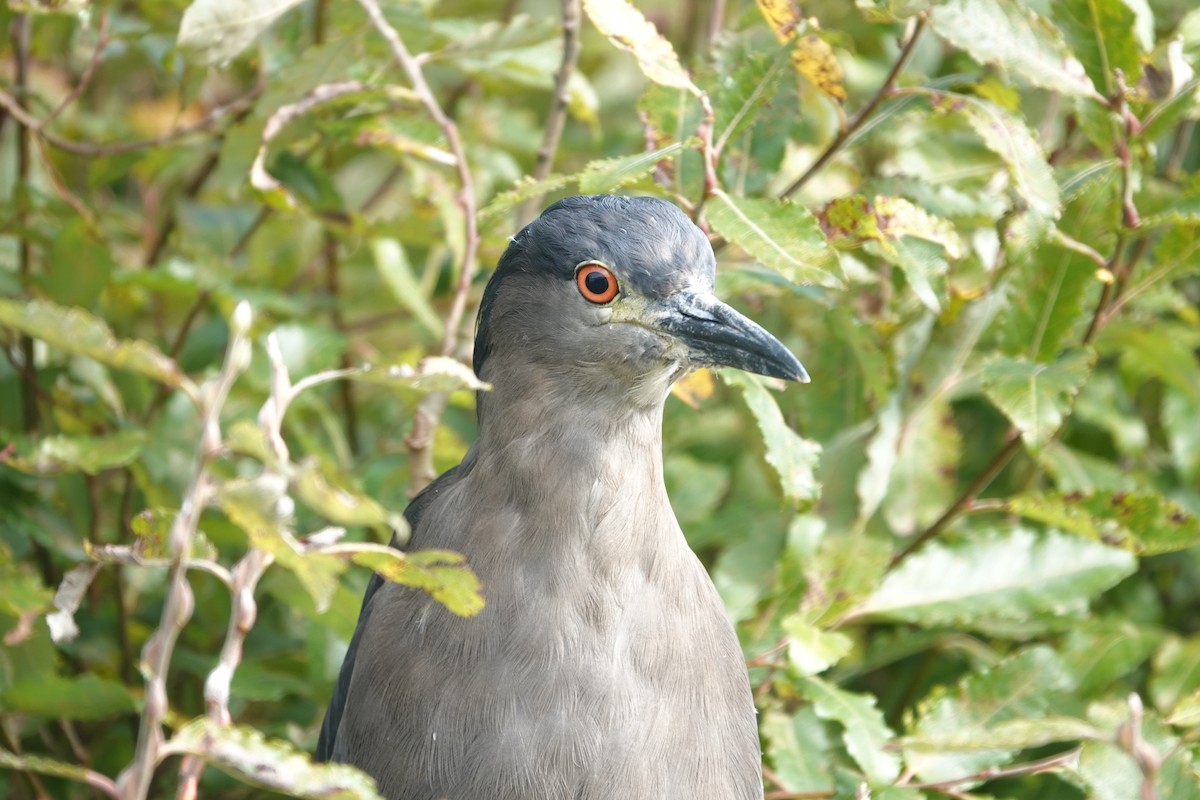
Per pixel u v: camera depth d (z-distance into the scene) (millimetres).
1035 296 8680
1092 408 10562
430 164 9695
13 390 10258
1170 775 7520
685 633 7617
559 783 7348
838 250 8391
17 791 9742
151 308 12086
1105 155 8695
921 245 8320
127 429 9125
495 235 9789
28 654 8000
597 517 7551
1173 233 8656
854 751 7777
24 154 10484
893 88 8531
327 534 5965
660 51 7441
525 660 7402
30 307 5363
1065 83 7992
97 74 12555
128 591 10250
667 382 7672
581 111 10359
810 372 9938
